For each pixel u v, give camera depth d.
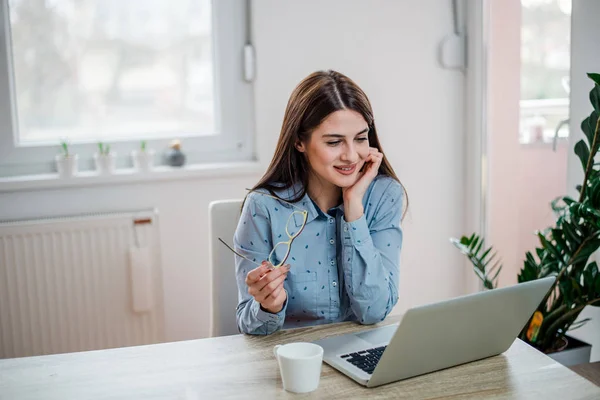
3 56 2.66
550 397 1.31
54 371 1.44
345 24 2.87
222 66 2.87
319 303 1.78
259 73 2.83
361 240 1.67
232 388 1.35
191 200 2.85
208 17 2.87
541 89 2.57
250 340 1.58
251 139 2.93
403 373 1.36
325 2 2.84
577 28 2.32
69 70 2.78
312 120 1.67
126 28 2.81
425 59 2.97
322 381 1.37
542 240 2.17
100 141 2.80
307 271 1.77
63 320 2.70
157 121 2.89
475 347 1.43
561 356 2.25
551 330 2.21
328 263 1.78
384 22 2.91
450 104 3.03
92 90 2.81
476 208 3.03
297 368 1.30
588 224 2.06
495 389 1.34
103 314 2.74
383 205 1.81
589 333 2.44
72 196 2.73
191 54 2.88
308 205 1.76
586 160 2.04
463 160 3.09
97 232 2.69
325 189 1.79
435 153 3.05
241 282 1.75
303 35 2.84
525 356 1.49
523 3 2.62
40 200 2.70
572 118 2.38
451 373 1.41
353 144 1.66
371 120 1.73
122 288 2.74
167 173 2.76
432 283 3.13
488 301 1.35
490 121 2.88
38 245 2.64
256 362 1.46
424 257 3.11
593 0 2.25
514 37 2.69
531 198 2.68
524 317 1.45
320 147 1.67
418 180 3.05
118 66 2.82
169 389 1.35
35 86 2.75
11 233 2.60
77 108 2.81
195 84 2.90
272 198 1.76
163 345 1.56
